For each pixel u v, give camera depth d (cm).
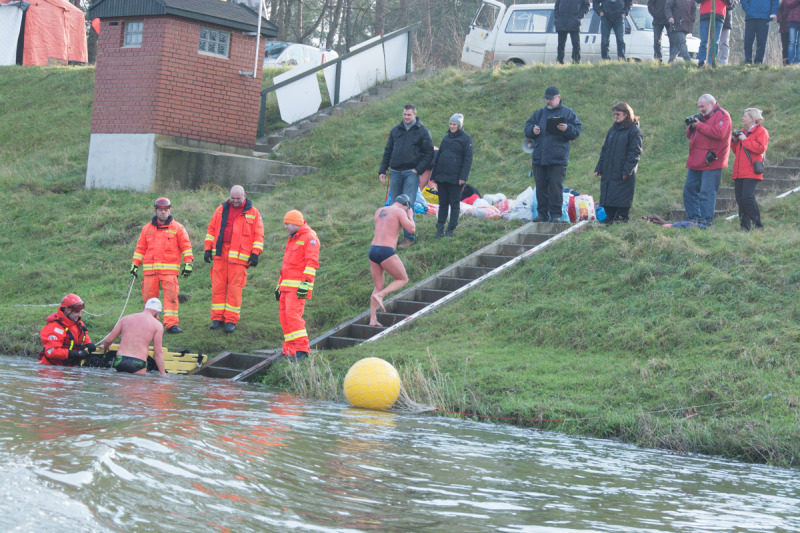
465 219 1878
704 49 2655
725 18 2647
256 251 1466
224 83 2592
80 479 380
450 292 1508
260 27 2598
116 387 935
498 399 970
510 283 1466
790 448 755
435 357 1078
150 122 2450
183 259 1485
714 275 1240
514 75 2891
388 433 745
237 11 2636
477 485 535
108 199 2370
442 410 955
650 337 1114
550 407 911
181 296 1720
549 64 2953
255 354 1331
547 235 1648
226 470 467
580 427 872
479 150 2511
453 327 1338
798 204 1698
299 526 377
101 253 2042
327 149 2650
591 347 1155
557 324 1241
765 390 884
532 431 863
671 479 628
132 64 2497
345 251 1827
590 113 2542
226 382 1180
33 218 2320
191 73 2511
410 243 1750
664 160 2197
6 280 1925
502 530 416
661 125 2386
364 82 3083
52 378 978
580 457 704
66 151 2944
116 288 1825
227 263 1466
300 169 2550
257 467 493
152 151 2439
